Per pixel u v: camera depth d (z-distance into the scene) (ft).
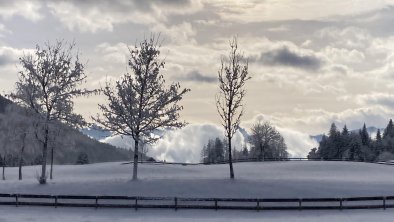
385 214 128.77
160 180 162.40
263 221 115.34
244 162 309.22
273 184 160.86
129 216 122.31
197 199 134.41
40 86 164.76
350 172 244.42
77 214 123.85
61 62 165.68
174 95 164.86
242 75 171.42
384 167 266.16
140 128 164.86
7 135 213.87
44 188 153.99
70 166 299.17
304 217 123.34
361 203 145.38
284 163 283.38
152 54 163.94
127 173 247.29
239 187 155.74
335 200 136.98
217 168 272.92
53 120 164.76
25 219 113.91
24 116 170.71
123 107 162.81
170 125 164.86
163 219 116.98
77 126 166.30
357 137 482.69
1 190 152.05
